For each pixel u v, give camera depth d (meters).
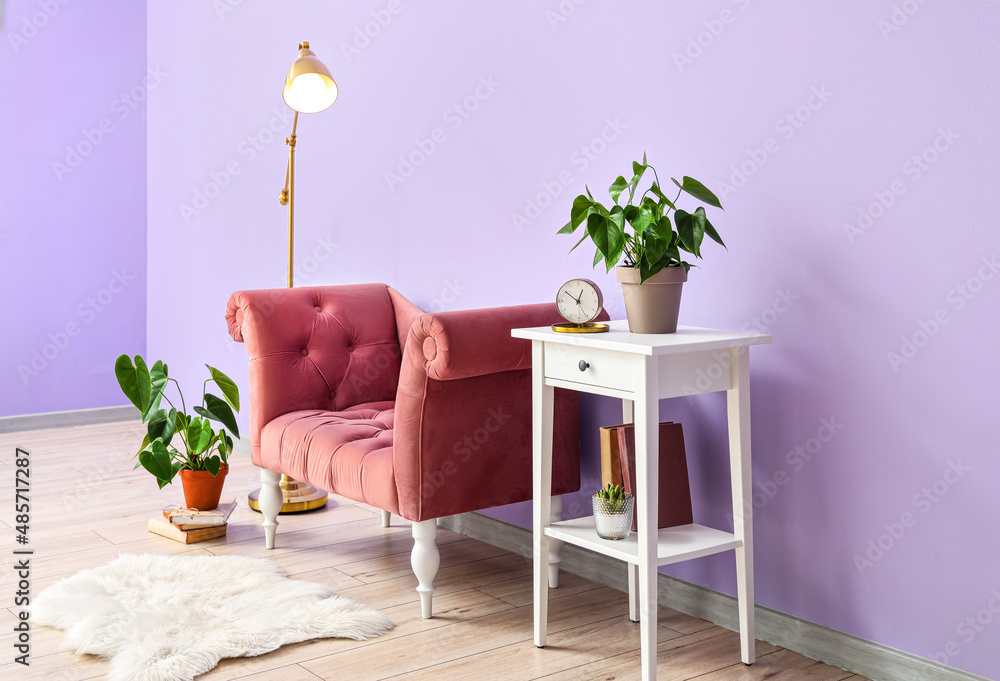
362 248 3.36
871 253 1.84
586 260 2.46
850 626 1.93
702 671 1.92
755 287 2.06
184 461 2.97
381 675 1.88
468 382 2.15
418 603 2.29
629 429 2.02
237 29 3.93
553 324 2.24
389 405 2.79
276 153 3.77
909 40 1.75
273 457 2.58
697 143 2.16
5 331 4.36
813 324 1.95
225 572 2.41
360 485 2.26
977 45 1.65
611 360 1.85
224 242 4.14
